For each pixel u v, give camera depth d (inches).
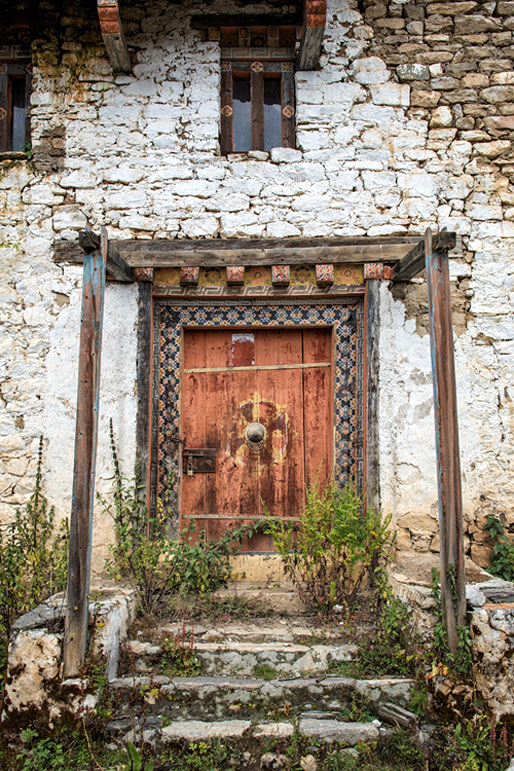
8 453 191.6
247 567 194.5
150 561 173.0
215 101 201.0
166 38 202.7
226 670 151.9
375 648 153.6
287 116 207.3
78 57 202.4
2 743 133.8
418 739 134.1
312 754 132.3
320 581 174.7
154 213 197.2
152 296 195.8
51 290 195.8
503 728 133.9
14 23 205.3
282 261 189.0
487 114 203.6
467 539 191.3
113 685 141.9
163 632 159.3
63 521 183.3
